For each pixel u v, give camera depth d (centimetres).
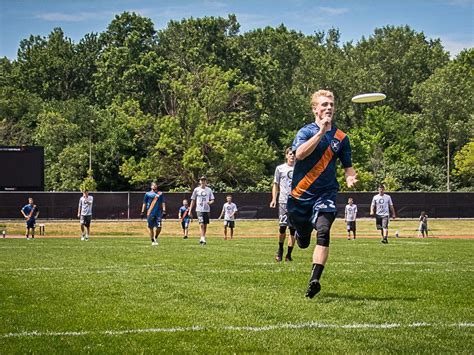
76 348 673
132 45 9106
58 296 1000
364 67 11281
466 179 8600
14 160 4697
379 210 2950
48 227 5016
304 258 1689
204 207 2584
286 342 695
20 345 684
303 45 12038
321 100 948
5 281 1179
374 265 1504
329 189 960
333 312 856
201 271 1336
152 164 7488
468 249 2205
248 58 9306
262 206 5906
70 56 11175
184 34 9600
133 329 759
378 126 9381
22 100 9319
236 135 7394
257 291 1037
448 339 713
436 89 9212
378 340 705
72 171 7500
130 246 2362
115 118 8031
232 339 708
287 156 1622
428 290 1060
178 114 7644
